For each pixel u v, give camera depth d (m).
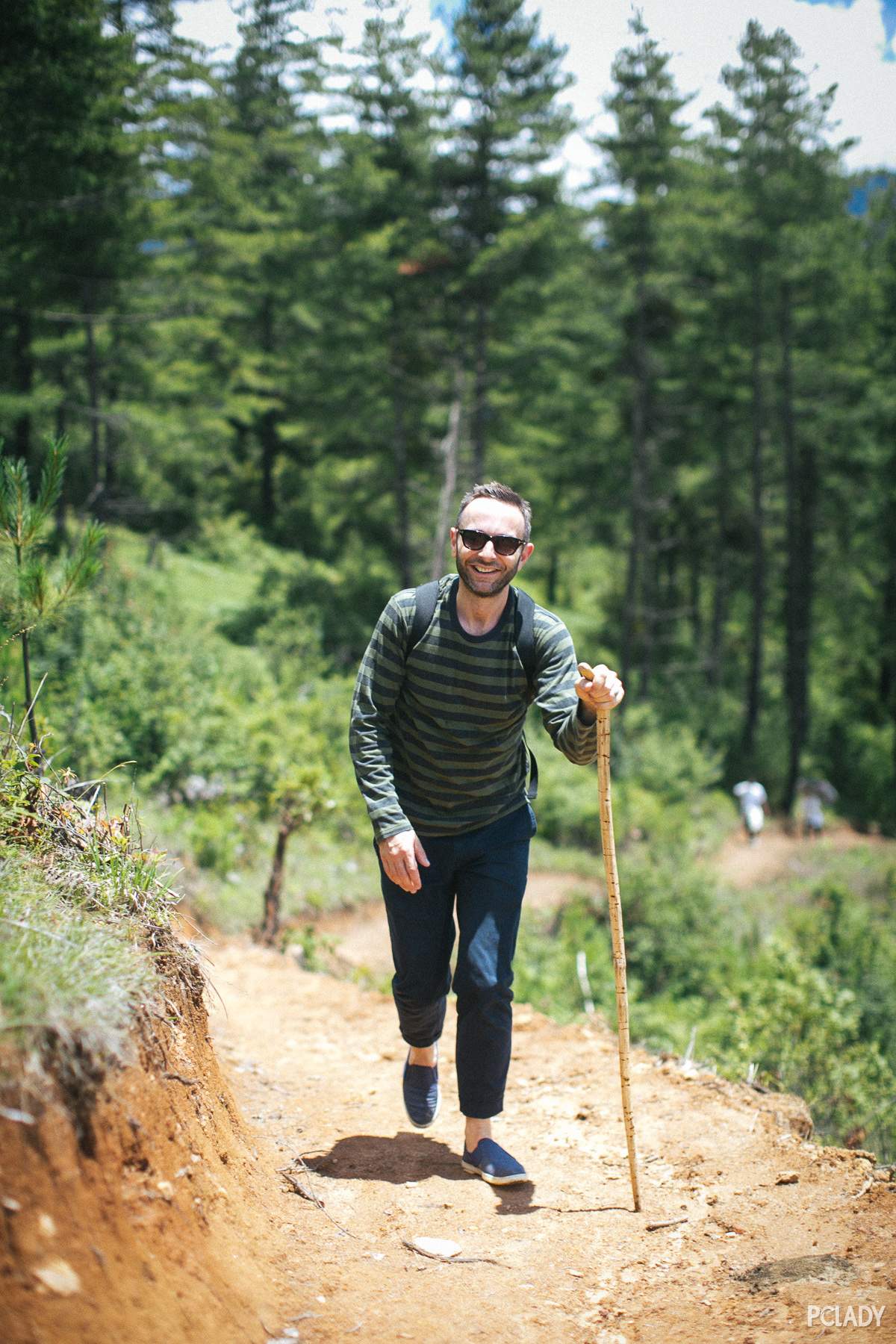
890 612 37.44
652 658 37.47
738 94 26.53
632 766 24.12
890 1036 8.55
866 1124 5.32
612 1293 2.63
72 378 23.55
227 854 9.81
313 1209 3.01
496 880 3.18
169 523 33.28
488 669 3.01
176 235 22.34
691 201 27.72
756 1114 3.85
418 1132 3.76
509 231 25.02
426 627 3.00
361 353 28.14
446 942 3.25
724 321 31.97
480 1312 2.51
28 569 3.59
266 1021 5.21
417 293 27.12
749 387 32.75
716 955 11.43
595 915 12.73
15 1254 1.72
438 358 28.03
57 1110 1.97
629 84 25.84
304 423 32.38
